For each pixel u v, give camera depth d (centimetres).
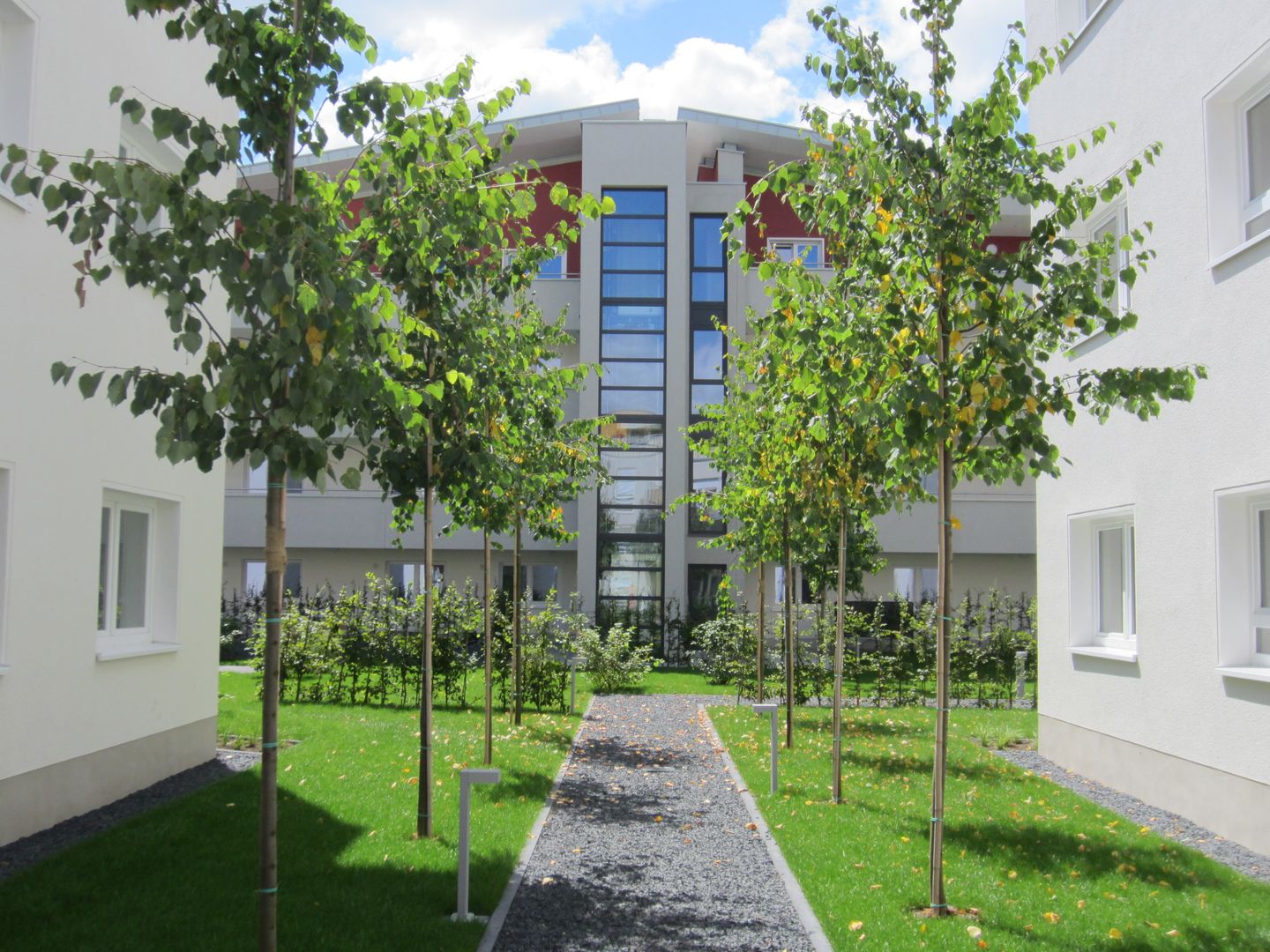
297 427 416
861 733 1342
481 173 682
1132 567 1019
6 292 689
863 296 639
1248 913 590
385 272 670
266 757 426
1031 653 1828
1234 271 794
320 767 1001
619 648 1831
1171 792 882
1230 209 827
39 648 734
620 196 2469
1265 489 759
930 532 2398
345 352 418
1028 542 2395
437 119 568
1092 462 1048
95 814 796
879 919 572
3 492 693
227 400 388
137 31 891
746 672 1711
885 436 659
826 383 627
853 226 618
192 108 1016
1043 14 1198
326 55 468
